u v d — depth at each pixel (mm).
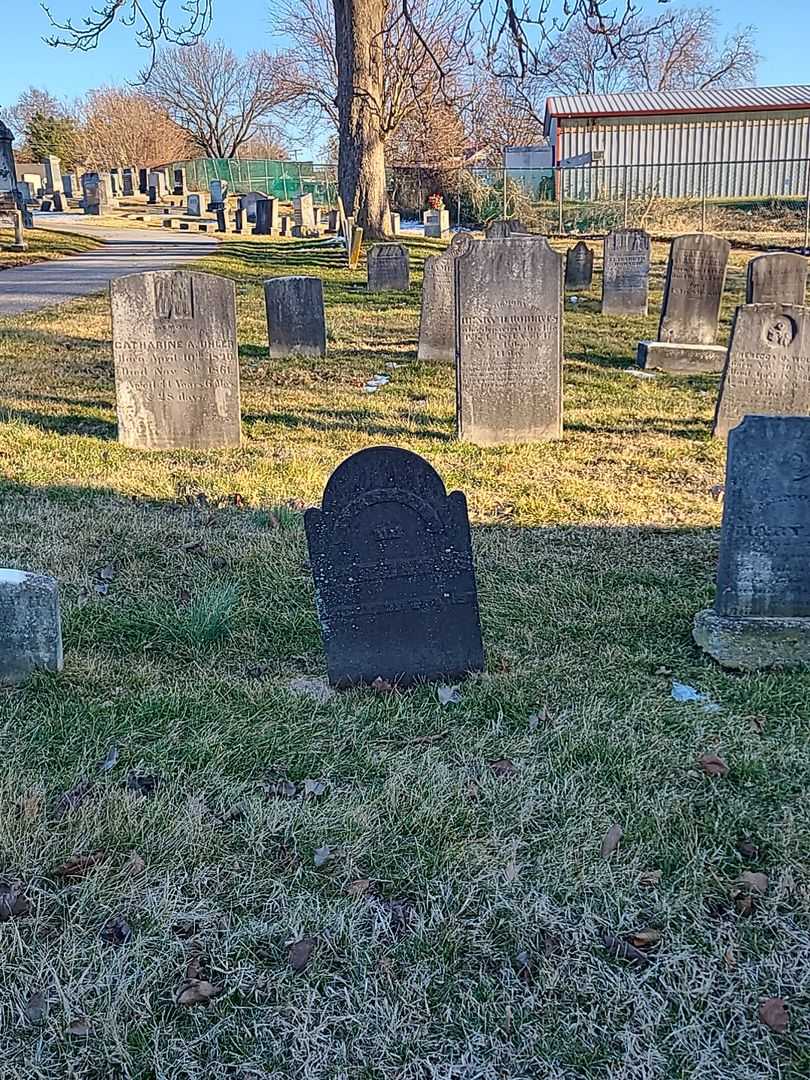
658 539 6406
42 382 10812
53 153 69562
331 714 4121
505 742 3928
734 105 39562
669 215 36062
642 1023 2617
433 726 4059
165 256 26703
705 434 9203
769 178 39750
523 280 8297
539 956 2830
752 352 8727
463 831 3361
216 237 35000
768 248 30250
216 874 3117
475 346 8383
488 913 2980
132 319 8000
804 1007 2676
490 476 7707
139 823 3301
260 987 2709
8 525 6305
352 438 8742
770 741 3959
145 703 4105
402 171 44875
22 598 4176
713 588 5570
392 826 3375
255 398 10375
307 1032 2578
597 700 4258
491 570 5789
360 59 27359
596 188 39094
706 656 4699
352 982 2736
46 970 2711
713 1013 2650
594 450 8555
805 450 4430
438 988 2721
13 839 3189
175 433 8266
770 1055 2535
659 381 11859
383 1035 2576
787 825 3404
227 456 8125
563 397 10883
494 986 2732
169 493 7152
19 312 16391
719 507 7062
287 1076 2469
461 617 4434
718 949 2859
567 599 5395
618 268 17859
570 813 3471
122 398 8164
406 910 3010
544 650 4777
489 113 46125
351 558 4301
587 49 31141
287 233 38688
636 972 2783
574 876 3146
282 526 6422
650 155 40562
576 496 7234
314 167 61344
